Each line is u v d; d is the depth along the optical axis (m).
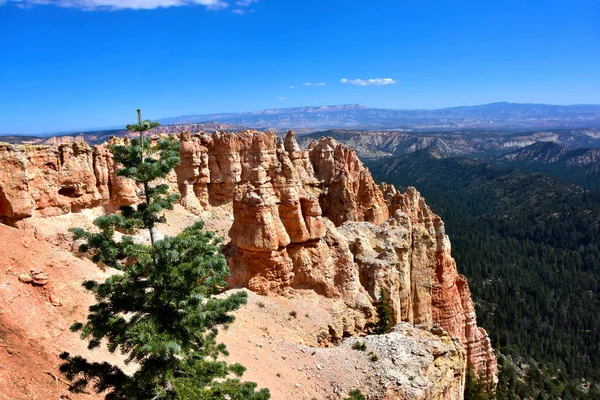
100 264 31.52
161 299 16.88
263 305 35.31
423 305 51.12
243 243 37.34
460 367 34.53
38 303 24.06
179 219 55.03
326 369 29.88
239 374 18.62
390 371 29.75
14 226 37.75
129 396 15.95
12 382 18.70
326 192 67.44
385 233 47.53
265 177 38.38
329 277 39.59
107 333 16.94
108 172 46.94
